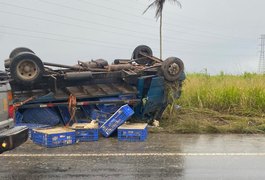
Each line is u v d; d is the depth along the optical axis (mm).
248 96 13609
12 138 6023
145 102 11555
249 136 10320
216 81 16547
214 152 8414
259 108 13367
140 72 11641
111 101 11297
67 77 10898
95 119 11031
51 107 11062
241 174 6824
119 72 11641
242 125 11055
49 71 11039
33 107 10766
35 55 10195
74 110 10891
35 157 7988
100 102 11203
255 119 12258
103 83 11547
